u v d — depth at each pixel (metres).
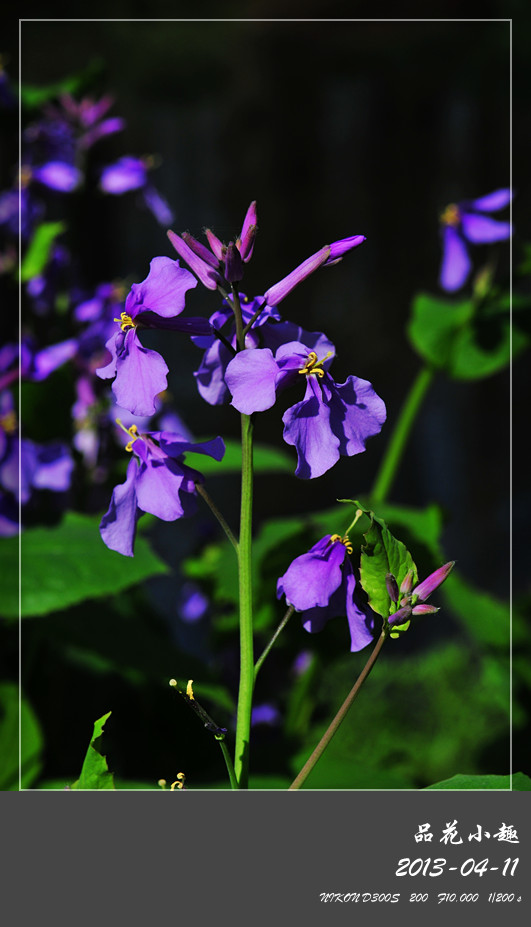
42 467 0.75
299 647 0.82
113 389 0.55
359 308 3.53
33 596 0.67
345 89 3.59
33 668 0.80
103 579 0.68
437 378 3.14
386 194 3.73
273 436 2.80
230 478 2.70
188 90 3.26
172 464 0.56
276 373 0.55
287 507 2.69
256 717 0.85
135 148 3.59
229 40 3.24
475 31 2.93
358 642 0.56
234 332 0.57
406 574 0.56
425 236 3.65
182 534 1.60
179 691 0.56
